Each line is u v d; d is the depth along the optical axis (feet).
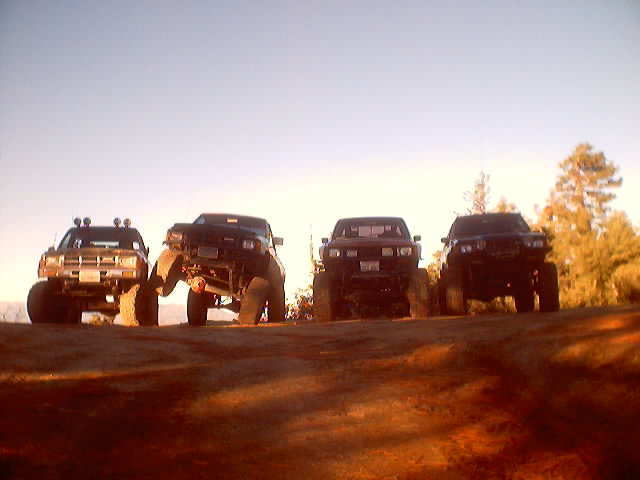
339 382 20.10
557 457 13.24
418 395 18.43
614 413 15.28
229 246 46.09
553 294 42.93
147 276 47.57
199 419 15.79
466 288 46.29
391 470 12.71
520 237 43.55
